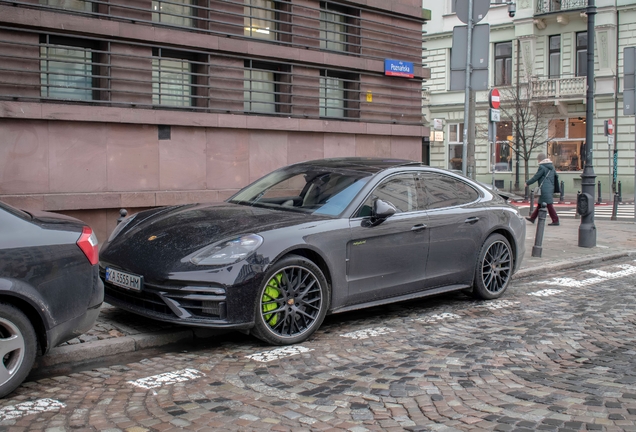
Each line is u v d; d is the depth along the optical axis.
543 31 32.28
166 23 11.09
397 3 15.20
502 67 33.88
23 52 9.62
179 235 5.44
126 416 3.78
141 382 4.40
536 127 31.03
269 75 13.30
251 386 4.36
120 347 5.12
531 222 16.92
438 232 6.64
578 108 31.33
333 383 4.44
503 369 4.79
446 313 6.72
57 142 9.87
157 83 11.08
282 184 6.66
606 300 7.54
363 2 14.44
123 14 10.71
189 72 11.61
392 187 6.46
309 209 6.07
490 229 7.24
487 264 7.34
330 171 6.58
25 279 4.02
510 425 3.70
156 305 5.22
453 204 7.05
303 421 3.75
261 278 5.12
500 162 33.84
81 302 4.31
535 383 4.47
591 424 3.71
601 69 30.41
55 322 4.15
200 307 5.00
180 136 11.32
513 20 32.62
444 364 4.90
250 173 12.41
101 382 4.40
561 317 6.60
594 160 31.02
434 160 35.81
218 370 4.70
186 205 6.62
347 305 5.89
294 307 5.40
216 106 11.98
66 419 3.71
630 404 4.05
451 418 3.81
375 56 14.76
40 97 9.63
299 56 13.12
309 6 13.58
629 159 29.94
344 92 14.66
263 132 12.60
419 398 4.15
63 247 4.23
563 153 32.16
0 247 3.96
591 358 5.13
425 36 35.72
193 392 4.22
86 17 10.08
